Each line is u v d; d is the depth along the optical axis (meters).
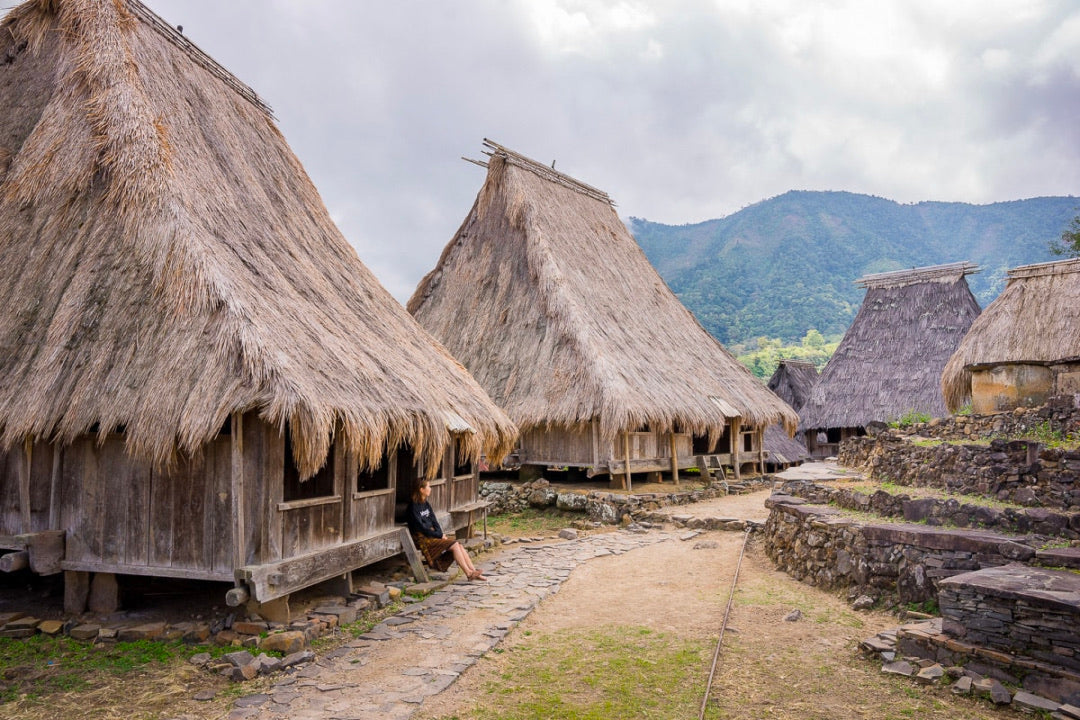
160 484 8.19
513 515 17.84
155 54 11.12
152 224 8.78
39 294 8.98
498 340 20.22
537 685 6.70
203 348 7.87
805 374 40.22
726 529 14.59
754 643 7.71
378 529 10.18
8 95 10.87
